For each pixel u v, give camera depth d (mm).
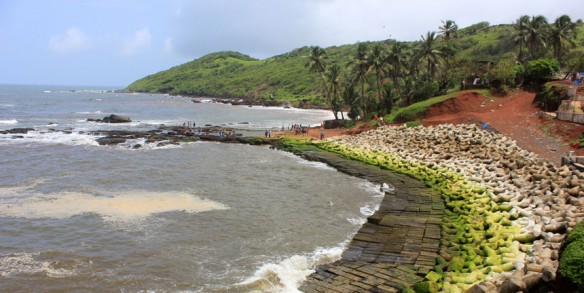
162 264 18844
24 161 41312
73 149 49281
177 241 21484
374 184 34094
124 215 25234
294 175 37594
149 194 30062
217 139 59156
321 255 19891
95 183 32844
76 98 186250
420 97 63312
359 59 70562
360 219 25547
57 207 26406
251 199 29547
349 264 18453
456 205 25469
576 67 59250
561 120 41656
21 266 18297
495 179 29469
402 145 45250
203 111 122812
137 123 83500
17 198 28188
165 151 50000
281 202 28953
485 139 40344
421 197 28594
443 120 49188
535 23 69188
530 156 33750
